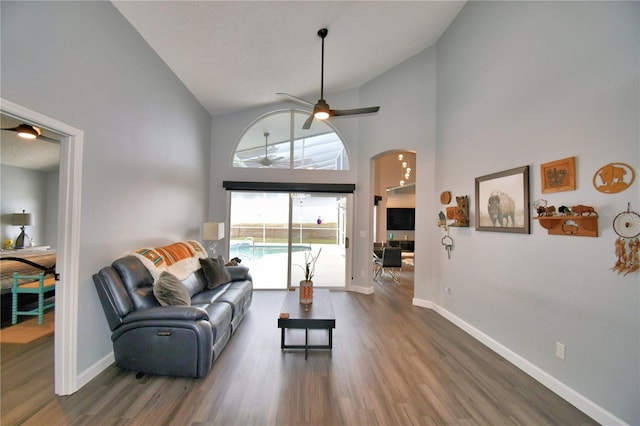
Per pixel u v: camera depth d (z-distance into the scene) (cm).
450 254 385
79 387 217
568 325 217
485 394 220
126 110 277
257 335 326
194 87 425
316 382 232
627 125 181
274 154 552
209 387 222
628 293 180
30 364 250
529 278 254
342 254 551
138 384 224
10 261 400
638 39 176
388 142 486
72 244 212
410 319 385
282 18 308
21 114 172
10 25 165
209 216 530
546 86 239
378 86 498
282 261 549
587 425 189
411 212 971
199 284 354
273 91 482
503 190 286
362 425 184
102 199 244
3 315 346
